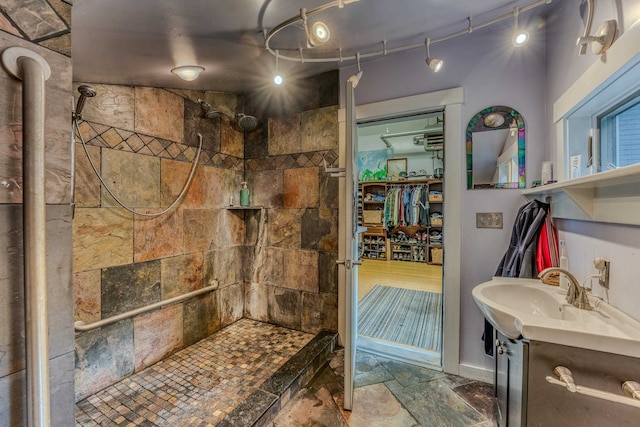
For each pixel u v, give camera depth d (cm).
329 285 232
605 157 133
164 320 200
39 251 62
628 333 87
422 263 561
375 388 178
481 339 185
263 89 251
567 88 142
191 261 221
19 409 62
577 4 133
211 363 192
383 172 613
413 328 267
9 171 61
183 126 215
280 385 166
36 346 61
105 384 166
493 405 156
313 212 238
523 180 174
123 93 177
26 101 60
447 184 191
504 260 172
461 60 187
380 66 210
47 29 67
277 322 256
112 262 171
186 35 135
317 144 235
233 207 251
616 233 104
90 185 160
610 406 87
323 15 142
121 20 111
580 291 112
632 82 107
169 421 140
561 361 91
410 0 133
